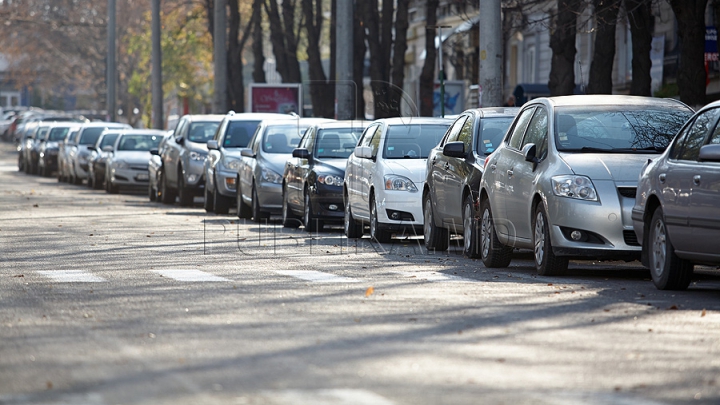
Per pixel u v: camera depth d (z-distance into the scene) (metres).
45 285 28.50
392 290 27.33
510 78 108.62
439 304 24.64
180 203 68.94
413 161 43.44
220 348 19.02
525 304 24.70
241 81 108.25
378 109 78.75
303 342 19.59
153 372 16.95
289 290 27.30
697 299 25.91
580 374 16.91
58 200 74.44
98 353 18.58
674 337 20.41
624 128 32.06
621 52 86.75
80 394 15.45
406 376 16.62
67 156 100.94
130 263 34.38
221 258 36.16
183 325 21.58
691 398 15.45
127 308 24.05
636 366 17.61
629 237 29.75
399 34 77.81
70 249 39.38
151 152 76.19
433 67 76.56
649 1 51.56
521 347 19.16
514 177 32.66
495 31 52.88
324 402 14.90
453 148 37.38
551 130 32.06
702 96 48.91
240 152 61.91
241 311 23.52
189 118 71.12
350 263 34.78
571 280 30.00
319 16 93.06
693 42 48.66
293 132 57.03
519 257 38.75
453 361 17.81
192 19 145.62
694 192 26.38
